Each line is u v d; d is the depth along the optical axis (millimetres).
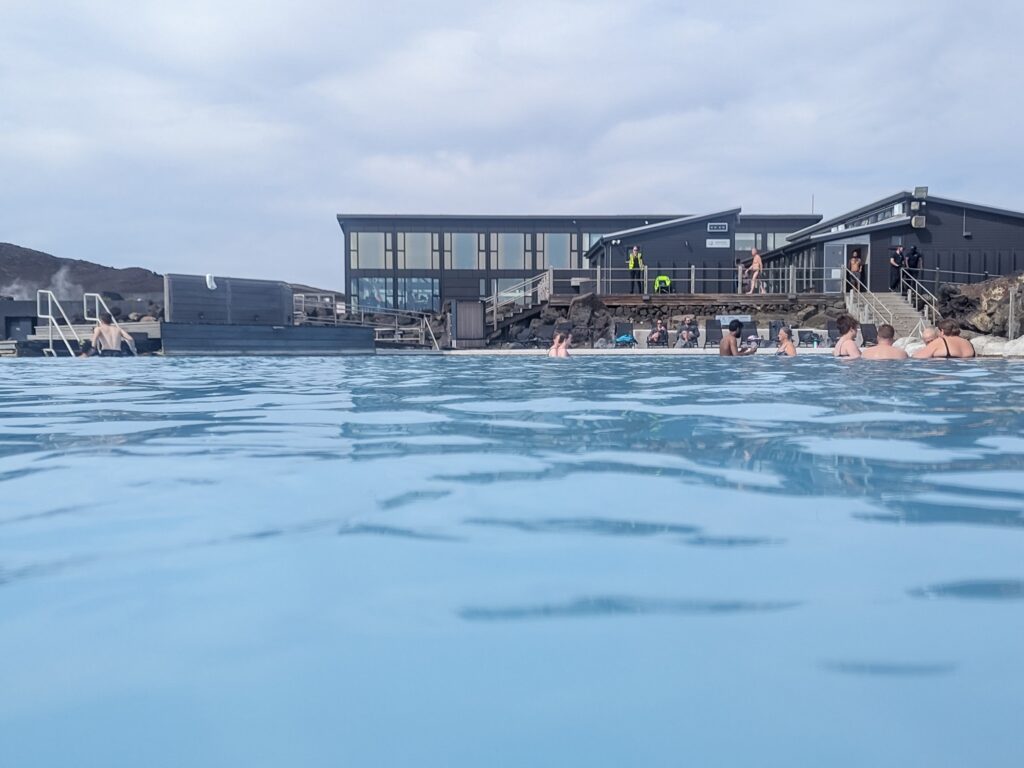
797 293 25250
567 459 3393
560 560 1904
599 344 21297
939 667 1275
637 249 25828
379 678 1260
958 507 2434
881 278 26203
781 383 7867
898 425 4461
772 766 986
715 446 3713
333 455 3541
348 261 34031
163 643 1412
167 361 14461
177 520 2344
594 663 1307
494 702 1175
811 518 2303
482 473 3059
